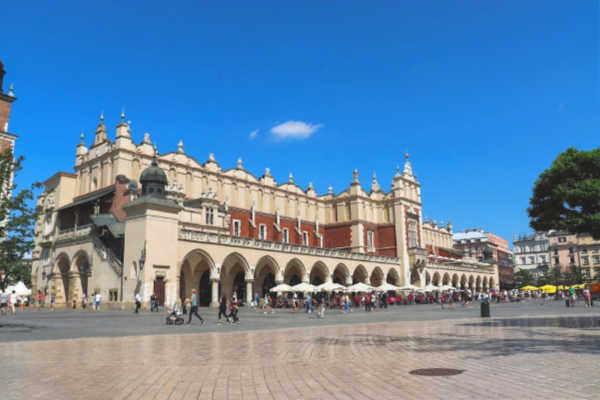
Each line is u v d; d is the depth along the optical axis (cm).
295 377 988
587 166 2294
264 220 6438
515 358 1174
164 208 4038
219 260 4512
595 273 12838
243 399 796
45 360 1255
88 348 1523
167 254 4003
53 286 5047
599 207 2244
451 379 918
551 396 759
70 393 855
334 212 7462
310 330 2259
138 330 2233
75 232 5003
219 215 5362
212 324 2703
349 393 822
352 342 1664
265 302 4538
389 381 918
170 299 3966
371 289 5412
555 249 13650
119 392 862
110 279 4231
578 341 1535
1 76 4125
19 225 2227
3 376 1022
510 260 16388
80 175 5556
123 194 4750
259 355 1348
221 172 6050
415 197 7762
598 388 812
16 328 2283
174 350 1473
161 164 5356
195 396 826
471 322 2614
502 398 752
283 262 5216
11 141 4072
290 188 6969
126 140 5062
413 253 7225
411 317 3359
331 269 5872
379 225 7481
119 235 4216
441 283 7919
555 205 2345
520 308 4700
